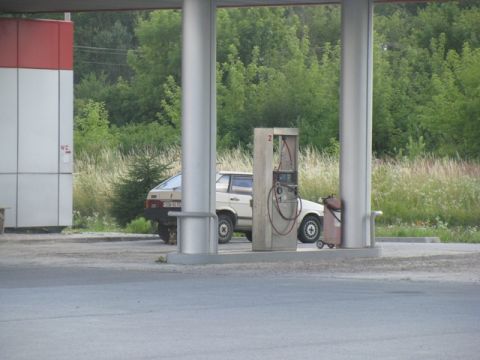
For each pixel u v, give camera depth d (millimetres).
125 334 23344
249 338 22781
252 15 131000
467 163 86312
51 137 62375
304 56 127375
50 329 24125
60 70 62531
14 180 61375
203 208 43562
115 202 69250
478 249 52625
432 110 105875
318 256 45844
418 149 97000
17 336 23078
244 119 116688
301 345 21859
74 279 36000
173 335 23203
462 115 101562
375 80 111938
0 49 61094
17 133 61406
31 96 61812
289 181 46344
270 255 44719
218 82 121375
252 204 45781
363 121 48344
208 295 31016
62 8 57562
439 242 62250
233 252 44281
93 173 81000
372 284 34656
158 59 130500
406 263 43719
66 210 62750
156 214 54906
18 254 47812
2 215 59844
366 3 48219
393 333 23531
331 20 144500
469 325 24797
